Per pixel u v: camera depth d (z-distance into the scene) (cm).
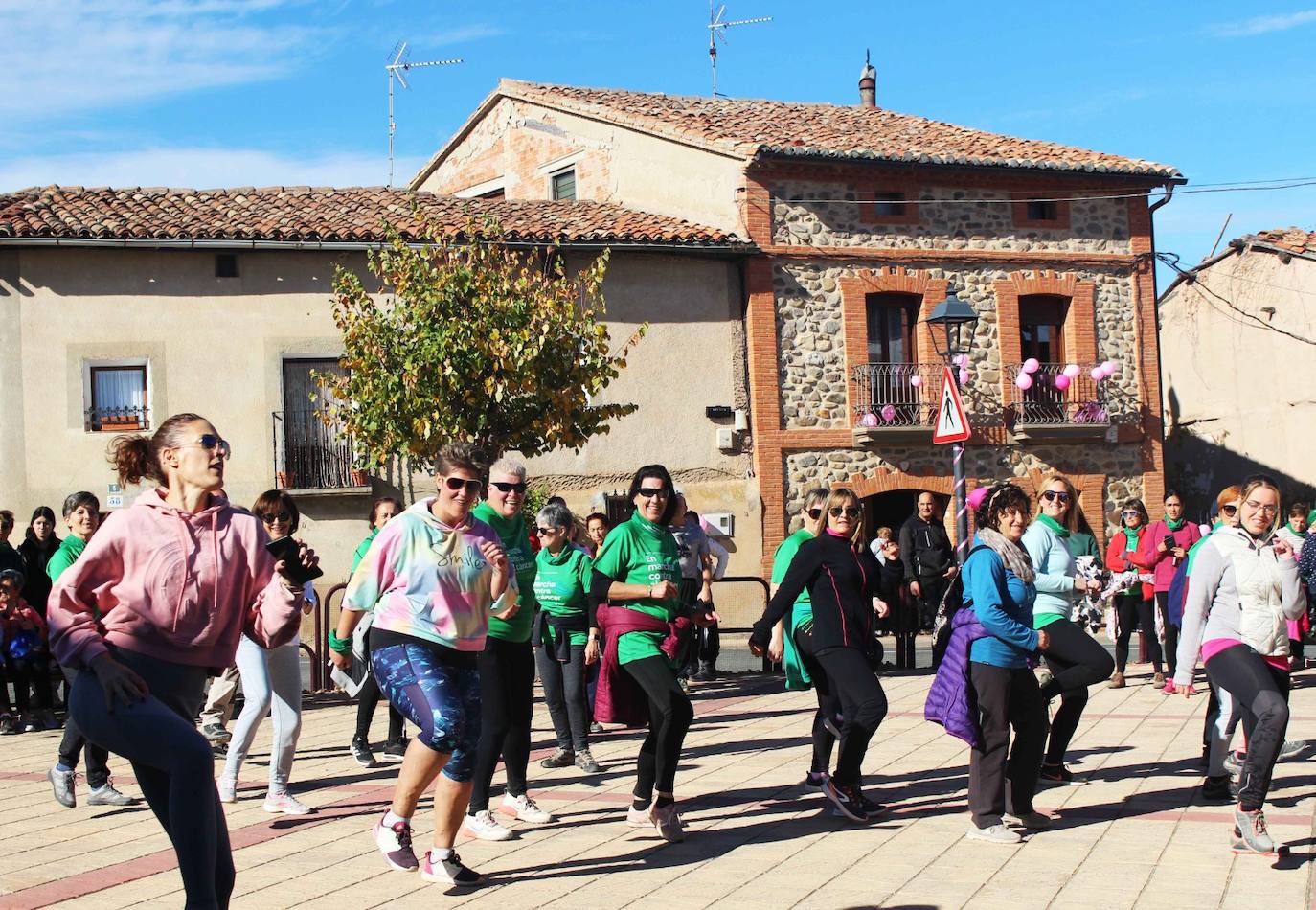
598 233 2133
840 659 744
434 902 593
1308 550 1130
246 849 705
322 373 2045
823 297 2278
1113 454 2441
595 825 752
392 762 981
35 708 1245
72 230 1948
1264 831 646
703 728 1138
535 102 2716
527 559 742
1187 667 700
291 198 2289
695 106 2708
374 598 616
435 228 1686
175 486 479
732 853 680
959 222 2372
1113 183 2456
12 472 1966
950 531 2331
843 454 2269
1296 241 2698
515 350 1498
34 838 737
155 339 2011
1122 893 586
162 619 465
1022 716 709
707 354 2225
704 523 2109
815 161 2245
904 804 795
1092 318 2434
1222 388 2912
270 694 799
